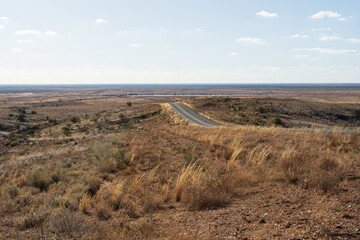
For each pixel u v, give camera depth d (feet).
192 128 100.27
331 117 231.09
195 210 21.77
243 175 27.89
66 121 246.88
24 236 18.66
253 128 72.49
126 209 23.76
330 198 18.66
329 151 34.04
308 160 28.94
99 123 210.79
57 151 71.46
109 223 20.27
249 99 307.17
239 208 20.01
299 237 13.51
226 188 24.64
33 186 34.91
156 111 240.12
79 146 79.00
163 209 23.53
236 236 14.92
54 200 26.61
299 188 22.04
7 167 54.13
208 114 214.90
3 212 24.94
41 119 319.06
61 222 18.72
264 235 14.39
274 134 58.29
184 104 281.54
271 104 261.24
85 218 22.06
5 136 152.46
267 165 31.42
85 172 39.04
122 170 40.01
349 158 29.68
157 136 75.61
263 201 20.58
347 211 16.01
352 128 77.10
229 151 41.14
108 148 56.95
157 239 15.89
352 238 12.75
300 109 247.09
